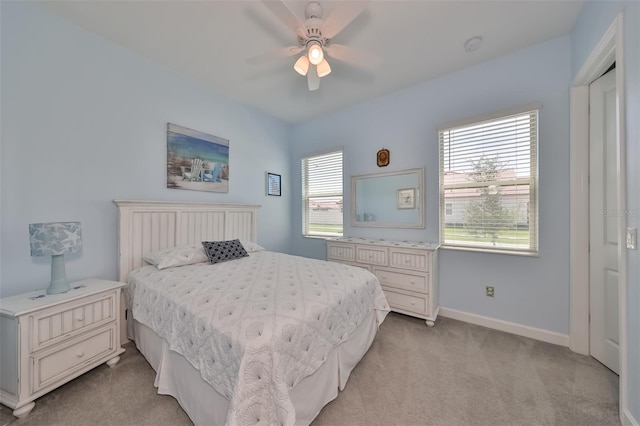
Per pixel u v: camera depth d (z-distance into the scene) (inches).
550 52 82.4
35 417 52.6
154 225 91.7
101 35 80.1
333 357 59.0
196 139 108.1
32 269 67.7
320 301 57.2
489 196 95.7
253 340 41.7
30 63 67.4
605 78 69.9
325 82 108.3
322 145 145.9
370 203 126.4
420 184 110.5
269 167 145.4
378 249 108.9
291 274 75.8
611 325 68.9
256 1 66.7
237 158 127.0
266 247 144.6
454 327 94.7
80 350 62.1
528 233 88.5
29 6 67.2
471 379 65.1
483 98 94.5
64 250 62.0
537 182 85.5
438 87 104.6
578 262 77.3
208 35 79.9
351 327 64.7
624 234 48.7
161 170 96.8
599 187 72.2
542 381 64.1
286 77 104.9
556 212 82.3
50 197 70.9
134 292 75.9
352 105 131.7
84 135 77.3
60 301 58.3
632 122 46.5
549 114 82.9
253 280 69.7
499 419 52.6
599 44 58.8
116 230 84.6
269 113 142.3
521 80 87.3
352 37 79.8
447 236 105.2
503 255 91.9
